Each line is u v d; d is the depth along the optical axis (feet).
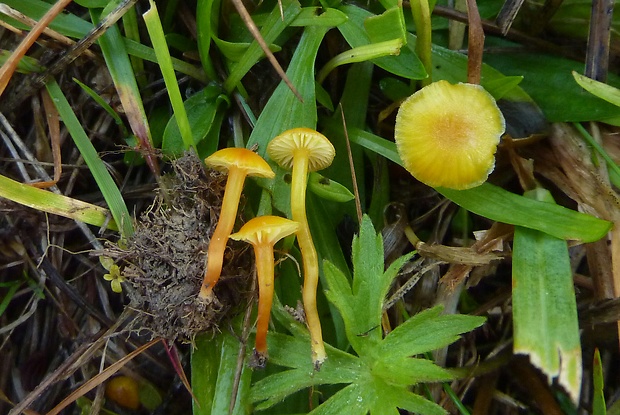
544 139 0.53
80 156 0.55
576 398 0.47
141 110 0.51
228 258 0.50
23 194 0.49
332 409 0.47
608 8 0.50
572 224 0.49
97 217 0.51
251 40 0.53
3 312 0.55
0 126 0.54
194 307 0.48
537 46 0.54
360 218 0.52
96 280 0.55
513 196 0.51
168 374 0.55
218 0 0.52
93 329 0.56
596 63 0.51
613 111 0.51
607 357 0.53
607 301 0.50
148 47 0.52
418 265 0.54
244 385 0.49
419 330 0.47
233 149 0.48
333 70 0.55
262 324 0.47
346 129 0.54
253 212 0.52
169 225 0.49
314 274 0.49
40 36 0.52
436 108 0.49
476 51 0.50
